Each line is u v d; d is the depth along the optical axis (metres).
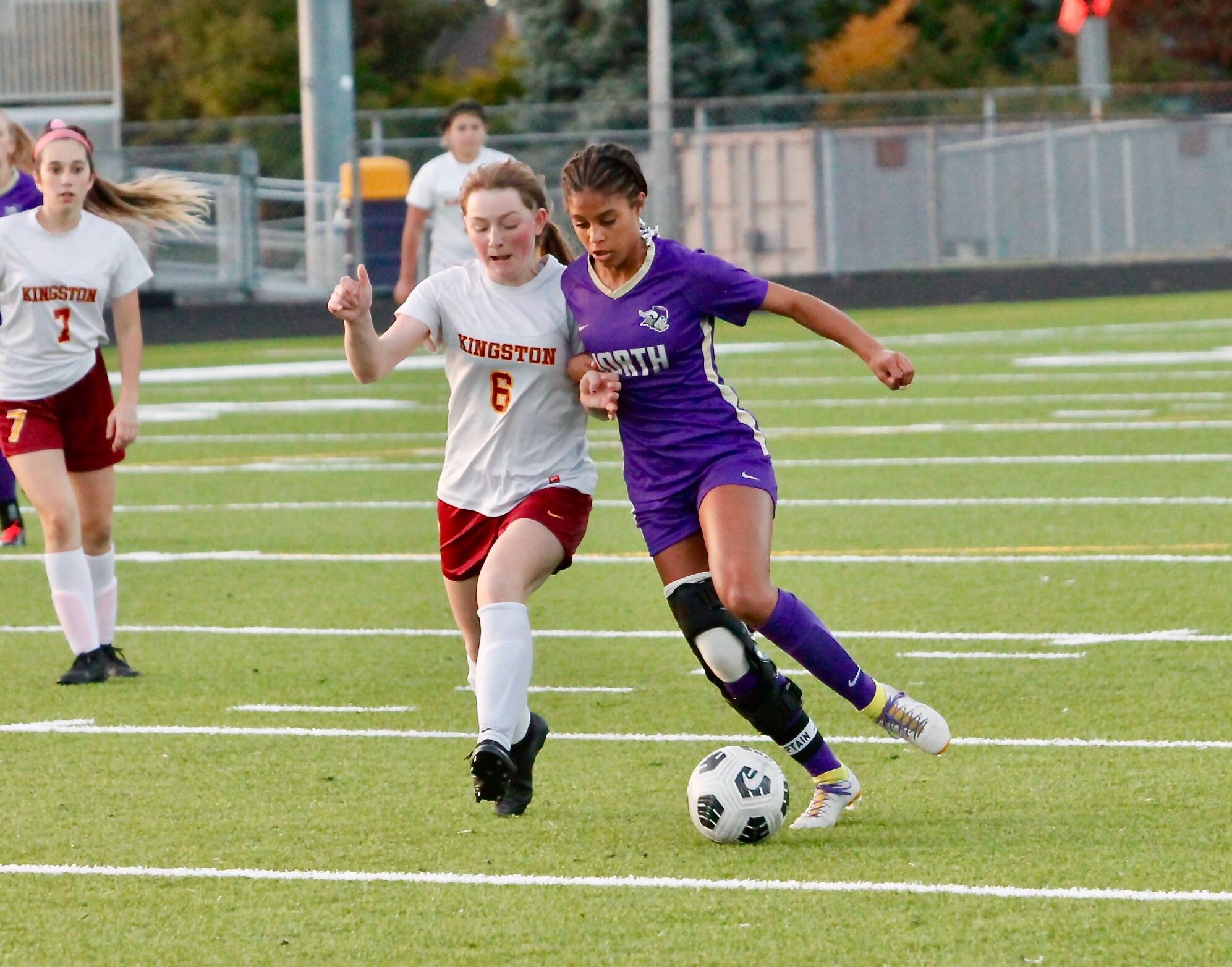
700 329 19.64
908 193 121.75
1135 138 121.19
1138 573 32.91
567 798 20.50
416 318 20.17
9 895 17.41
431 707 25.19
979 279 109.94
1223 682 25.11
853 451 50.28
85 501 27.70
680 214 117.81
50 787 21.28
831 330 19.20
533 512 19.95
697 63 145.62
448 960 15.46
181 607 32.50
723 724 23.84
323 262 103.75
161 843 19.00
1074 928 15.86
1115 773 20.86
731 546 18.80
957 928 15.92
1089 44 113.06
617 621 30.69
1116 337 80.25
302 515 42.91
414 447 54.75
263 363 82.00
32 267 26.38
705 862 18.03
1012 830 18.81
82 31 119.81
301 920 16.56
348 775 21.69
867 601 31.23
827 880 17.34
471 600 20.95
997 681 25.58
